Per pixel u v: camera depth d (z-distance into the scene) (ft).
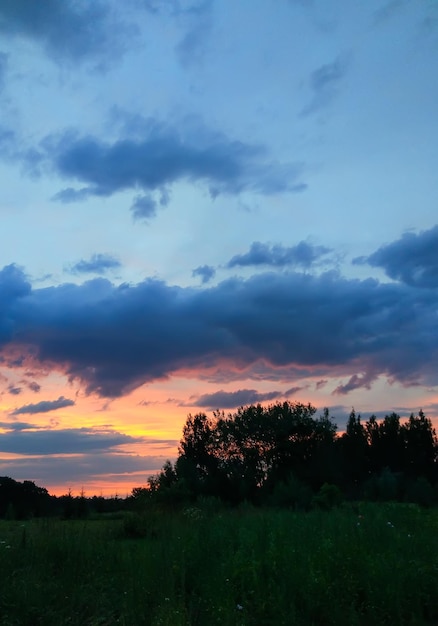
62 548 31.99
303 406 184.85
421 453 210.18
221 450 182.60
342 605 25.95
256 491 137.08
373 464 211.41
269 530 35.58
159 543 33.12
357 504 70.59
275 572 28.22
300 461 178.29
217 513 50.44
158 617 23.03
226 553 31.04
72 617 24.49
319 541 33.86
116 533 40.78
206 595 25.99
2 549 30.58
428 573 30.17
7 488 79.61
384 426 215.31
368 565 29.35
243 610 24.64
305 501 83.15
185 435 186.60
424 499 111.14
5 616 23.88
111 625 23.99
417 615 26.48
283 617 23.90
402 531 41.29
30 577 27.43
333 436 184.96
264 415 181.47
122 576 28.37
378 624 25.38
